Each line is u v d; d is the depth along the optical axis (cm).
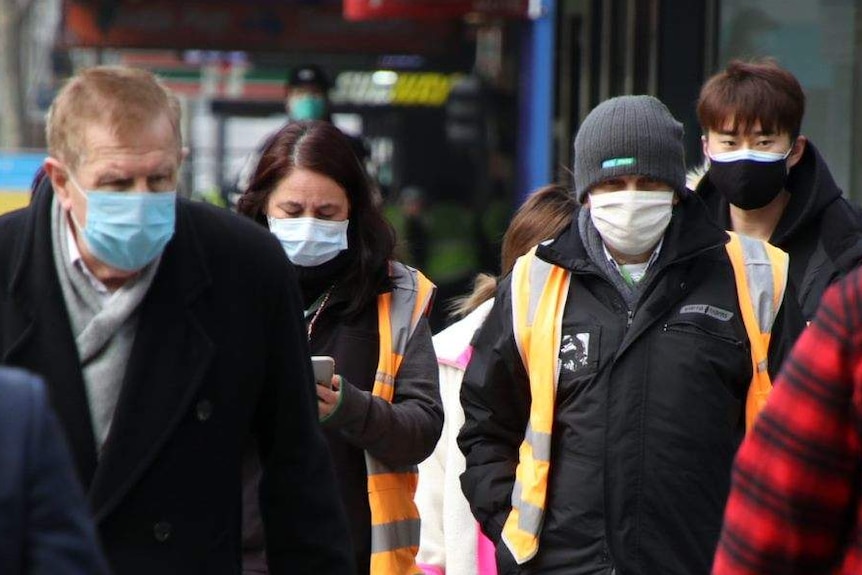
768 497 854
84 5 5803
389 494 1334
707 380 1205
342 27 5984
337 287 1354
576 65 3578
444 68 6328
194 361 977
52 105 949
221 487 995
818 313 855
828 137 2523
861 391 829
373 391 1338
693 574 1195
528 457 1243
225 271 998
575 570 1211
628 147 1223
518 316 1256
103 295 971
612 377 1211
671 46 2708
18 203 3512
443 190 6297
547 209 1500
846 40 2503
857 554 841
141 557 964
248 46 5931
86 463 960
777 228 1530
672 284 1223
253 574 1229
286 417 1024
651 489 1193
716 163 1511
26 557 689
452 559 1447
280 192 1344
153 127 926
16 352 958
